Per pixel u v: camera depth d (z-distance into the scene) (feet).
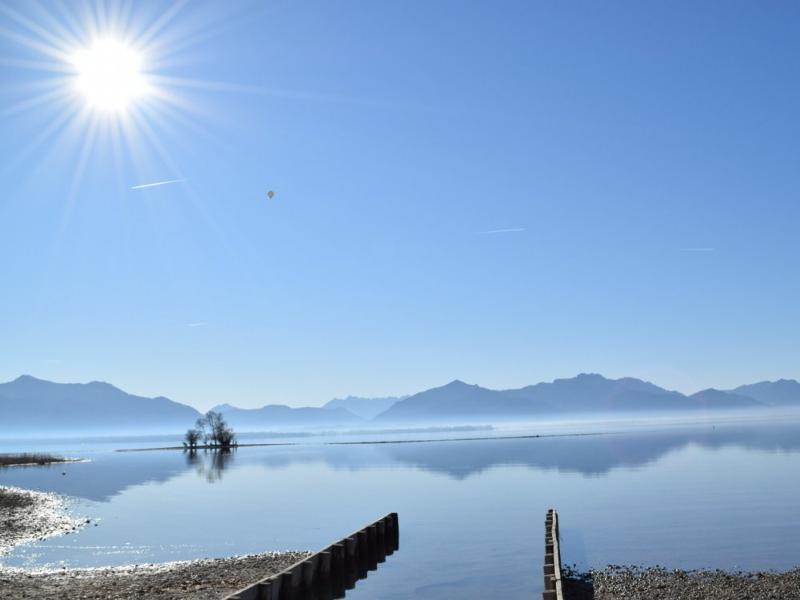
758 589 93.71
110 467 469.16
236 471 395.75
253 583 90.07
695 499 199.41
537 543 139.23
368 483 291.17
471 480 287.89
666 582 100.63
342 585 108.68
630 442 604.49
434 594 100.78
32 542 147.54
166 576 105.19
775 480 245.86
